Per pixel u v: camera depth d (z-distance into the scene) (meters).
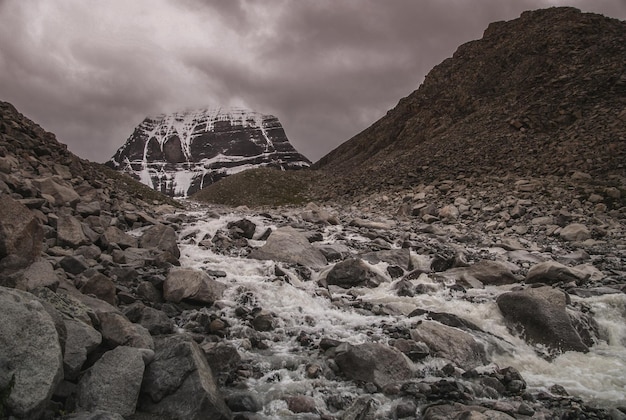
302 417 8.39
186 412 7.95
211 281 13.75
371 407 8.66
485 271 17.44
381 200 51.19
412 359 10.63
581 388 10.12
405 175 60.38
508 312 13.28
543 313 12.66
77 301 9.71
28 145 25.08
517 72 83.31
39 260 11.24
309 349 11.16
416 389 9.26
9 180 16.94
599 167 42.44
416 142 86.75
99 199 23.78
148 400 8.34
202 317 11.95
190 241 20.84
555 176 43.81
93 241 16.19
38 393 6.85
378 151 98.19
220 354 9.89
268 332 12.00
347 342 10.79
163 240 17.53
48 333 7.47
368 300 14.80
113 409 7.76
